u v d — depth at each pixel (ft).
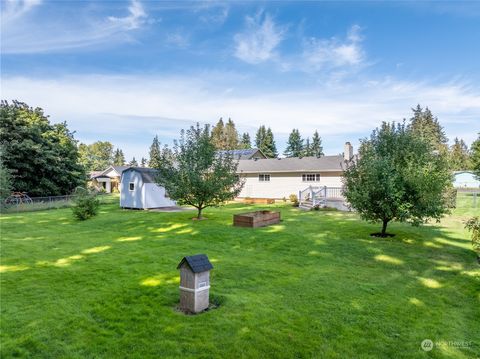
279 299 18.67
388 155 34.99
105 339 13.91
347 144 82.53
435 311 17.42
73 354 12.75
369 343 13.97
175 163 52.39
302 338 14.23
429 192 32.32
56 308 17.08
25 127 85.46
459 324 15.99
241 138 269.44
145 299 18.35
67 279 21.99
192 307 16.69
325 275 23.36
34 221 51.60
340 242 34.17
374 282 21.91
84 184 103.14
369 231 40.27
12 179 80.02
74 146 103.81
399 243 33.73
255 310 16.99
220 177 50.42
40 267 25.02
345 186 38.55
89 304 17.61
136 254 29.22
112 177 164.25
